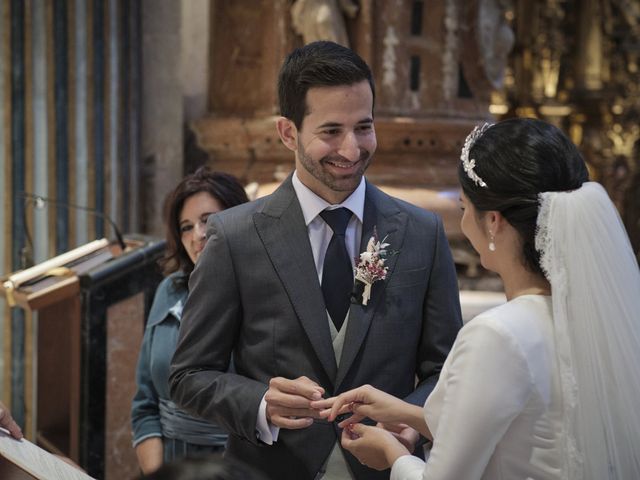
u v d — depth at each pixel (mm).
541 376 1866
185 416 3158
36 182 5266
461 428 1854
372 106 2359
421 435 2355
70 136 5367
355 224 2480
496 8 5883
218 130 5723
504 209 1966
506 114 8727
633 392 1890
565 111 8672
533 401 1867
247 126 5652
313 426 2379
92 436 3771
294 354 2379
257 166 5715
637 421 1890
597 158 8844
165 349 3213
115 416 3824
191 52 5938
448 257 2523
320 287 2412
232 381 2363
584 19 8758
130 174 5723
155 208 5879
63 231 5344
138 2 5754
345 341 2365
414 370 2477
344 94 2299
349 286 2434
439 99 5758
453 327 2480
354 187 2381
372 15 5598
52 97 5289
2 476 2072
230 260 2420
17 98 5176
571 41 8828
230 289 2418
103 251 4055
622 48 8789
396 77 5656
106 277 3732
